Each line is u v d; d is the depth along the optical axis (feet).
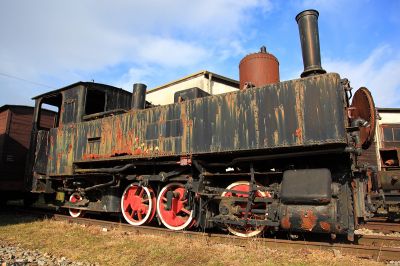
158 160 25.13
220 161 23.21
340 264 15.46
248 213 19.92
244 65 25.99
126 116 27.09
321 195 16.92
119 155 26.96
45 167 33.86
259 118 19.66
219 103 21.58
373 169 20.57
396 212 34.24
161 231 22.86
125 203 27.53
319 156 19.30
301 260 16.22
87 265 16.72
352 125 18.25
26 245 20.84
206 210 22.35
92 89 33.01
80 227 26.27
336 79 17.56
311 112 17.93
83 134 30.50
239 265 15.84
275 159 20.45
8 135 40.81
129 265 16.55
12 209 38.78
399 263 15.61
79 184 30.78
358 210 18.45
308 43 21.27
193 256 17.43
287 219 18.08
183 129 23.08
